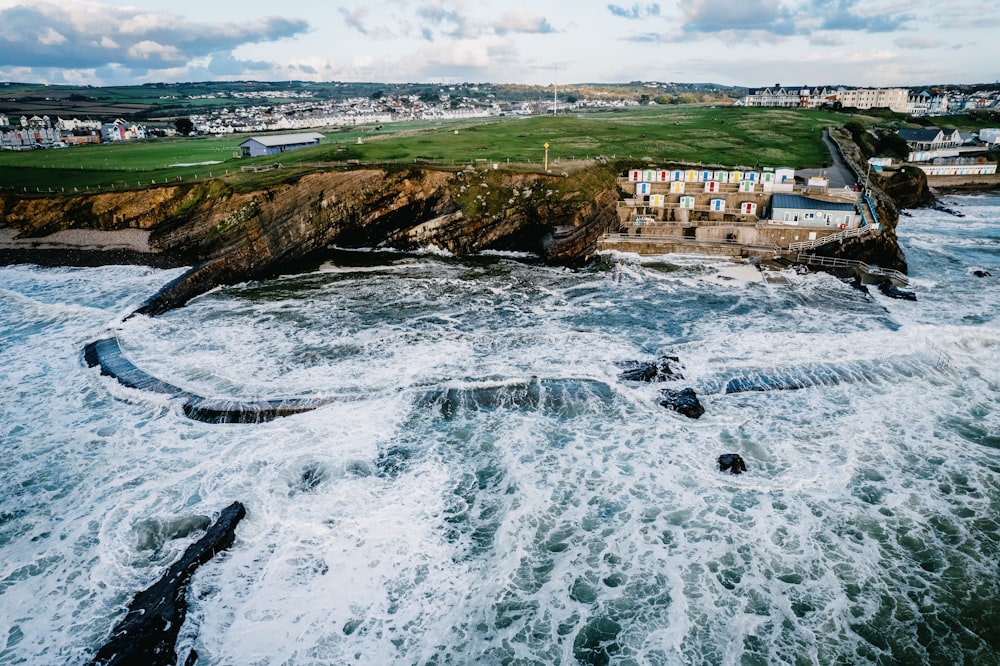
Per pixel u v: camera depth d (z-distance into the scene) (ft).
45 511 82.43
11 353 133.49
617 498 84.53
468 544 76.79
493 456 94.32
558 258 204.95
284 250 201.77
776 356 125.49
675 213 232.32
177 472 90.22
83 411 108.27
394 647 62.75
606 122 467.52
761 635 63.82
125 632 61.98
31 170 282.36
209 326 149.07
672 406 105.60
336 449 95.45
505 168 235.81
